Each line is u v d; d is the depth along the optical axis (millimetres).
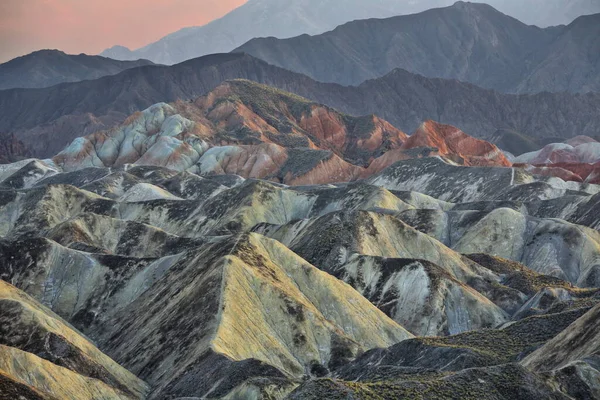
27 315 130875
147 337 139125
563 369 95125
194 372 115750
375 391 89250
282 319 138000
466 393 89812
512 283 178500
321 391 88188
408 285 166125
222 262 143750
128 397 119312
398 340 148625
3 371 102875
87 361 124812
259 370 110500
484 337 128125
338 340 136125
